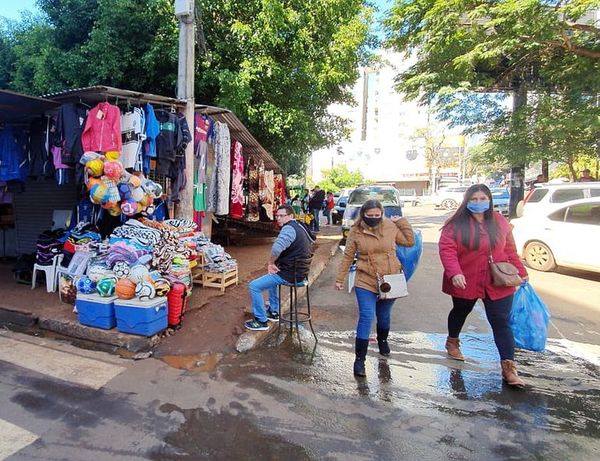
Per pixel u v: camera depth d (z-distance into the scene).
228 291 6.14
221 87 10.18
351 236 3.91
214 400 3.35
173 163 6.04
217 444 2.78
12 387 3.52
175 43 10.13
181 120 5.97
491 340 4.83
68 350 4.28
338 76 12.03
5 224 8.20
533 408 3.29
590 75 12.28
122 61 10.40
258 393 3.47
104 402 3.29
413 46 14.67
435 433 2.93
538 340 3.89
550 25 11.08
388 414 3.17
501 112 15.46
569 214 8.29
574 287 7.34
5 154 6.04
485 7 11.62
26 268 6.32
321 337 4.84
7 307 5.13
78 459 2.60
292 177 26.16
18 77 12.30
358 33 12.13
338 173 59.06
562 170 24.02
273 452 2.70
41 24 12.66
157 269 4.93
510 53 13.01
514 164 14.88
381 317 4.19
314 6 11.26
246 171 11.10
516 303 3.99
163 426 2.98
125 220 5.79
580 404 3.37
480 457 2.67
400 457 2.66
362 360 3.82
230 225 13.07
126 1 9.93
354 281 3.94
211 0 10.14
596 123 11.76
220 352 4.28
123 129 5.38
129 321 4.32
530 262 8.94
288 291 6.55
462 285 3.61
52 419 3.05
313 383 3.66
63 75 10.70
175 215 6.46
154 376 3.75
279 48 11.24
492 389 3.60
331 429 2.96
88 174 4.98
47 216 7.61
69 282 5.27
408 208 37.41
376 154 69.88
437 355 4.35
